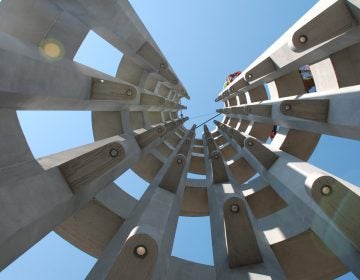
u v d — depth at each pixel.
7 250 4.74
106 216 12.03
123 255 4.82
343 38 8.00
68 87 8.24
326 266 10.46
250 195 13.87
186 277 9.48
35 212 5.27
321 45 9.05
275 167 11.10
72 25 9.62
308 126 9.18
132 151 10.75
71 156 7.41
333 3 7.32
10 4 8.60
